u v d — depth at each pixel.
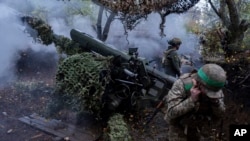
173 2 4.93
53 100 4.75
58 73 4.71
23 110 5.10
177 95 2.61
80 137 4.29
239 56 5.82
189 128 2.76
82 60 4.63
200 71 2.47
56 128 4.48
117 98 4.62
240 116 4.59
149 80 4.74
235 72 5.39
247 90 4.93
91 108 4.52
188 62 4.50
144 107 4.97
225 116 4.59
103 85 4.45
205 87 2.43
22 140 4.14
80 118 4.87
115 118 4.48
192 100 2.46
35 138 4.20
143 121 4.83
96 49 5.17
